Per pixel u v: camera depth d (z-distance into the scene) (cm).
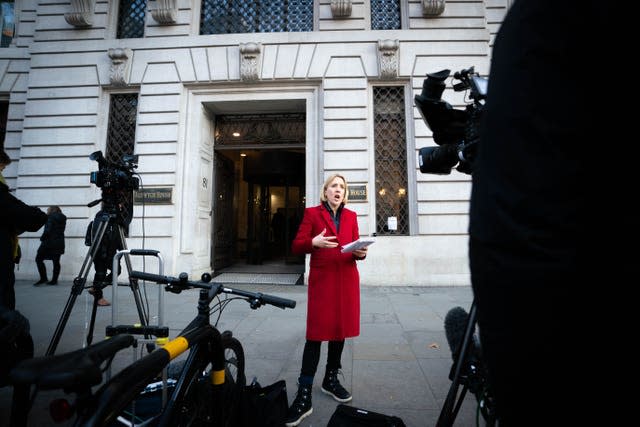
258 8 860
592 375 58
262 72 805
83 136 821
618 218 58
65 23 855
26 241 811
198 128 824
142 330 190
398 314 505
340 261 254
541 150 62
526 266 62
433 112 159
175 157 795
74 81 835
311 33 805
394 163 796
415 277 738
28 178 815
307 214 266
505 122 68
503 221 66
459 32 798
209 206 876
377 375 297
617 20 56
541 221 61
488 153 72
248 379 289
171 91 813
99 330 423
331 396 260
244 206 1229
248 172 1055
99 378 95
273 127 891
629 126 57
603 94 58
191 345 150
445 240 745
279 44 809
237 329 429
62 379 83
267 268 983
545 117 62
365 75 791
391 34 799
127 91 841
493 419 134
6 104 951
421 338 396
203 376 187
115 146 833
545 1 65
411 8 812
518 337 64
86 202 805
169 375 215
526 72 66
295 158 1055
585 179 59
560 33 62
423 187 757
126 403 107
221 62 814
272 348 362
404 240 746
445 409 135
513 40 70
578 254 59
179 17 838
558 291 59
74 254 792
